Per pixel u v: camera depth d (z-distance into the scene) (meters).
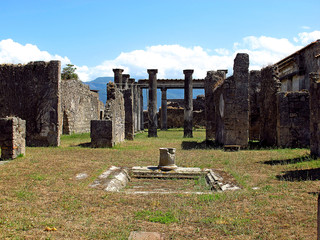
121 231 5.60
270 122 19.19
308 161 12.23
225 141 18.08
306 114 17.17
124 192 8.41
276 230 5.59
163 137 29.30
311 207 6.74
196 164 12.61
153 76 31.03
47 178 9.54
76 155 14.59
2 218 6.05
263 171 10.85
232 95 18.22
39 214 6.40
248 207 6.90
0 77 18.89
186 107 30.00
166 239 5.31
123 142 21.89
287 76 28.52
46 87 18.64
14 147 13.00
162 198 7.78
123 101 23.86
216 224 5.93
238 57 18.28
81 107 32.75
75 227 5.76
